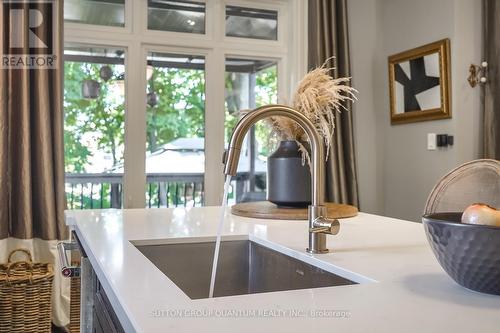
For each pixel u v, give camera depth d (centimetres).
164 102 365
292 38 381
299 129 176
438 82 337
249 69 390
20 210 300
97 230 148
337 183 371
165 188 367
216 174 378
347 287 83
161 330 61
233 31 384
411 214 370
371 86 405
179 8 368
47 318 273
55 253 307
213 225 159
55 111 311
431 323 64
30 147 305
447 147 334
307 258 110
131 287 83
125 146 354
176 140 369
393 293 79
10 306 260
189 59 371
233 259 142
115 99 353
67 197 343
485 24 329
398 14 383
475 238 74
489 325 64
